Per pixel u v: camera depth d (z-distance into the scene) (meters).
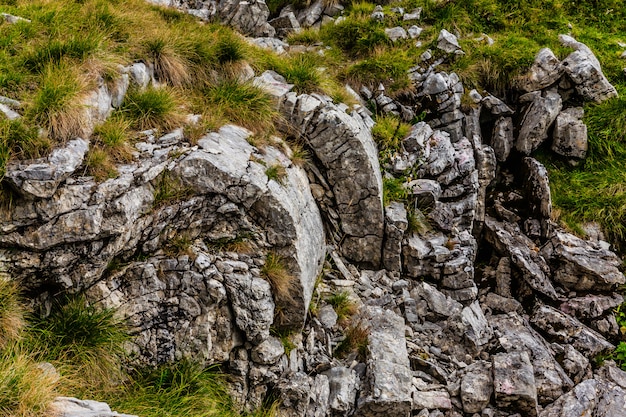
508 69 12.71
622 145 12.17
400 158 10.60
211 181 7.04
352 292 9.02
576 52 12.69
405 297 9.14
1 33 8.03
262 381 7.18
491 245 10.99
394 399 7.15
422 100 12.10
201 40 9.66
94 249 6.21
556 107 12.07
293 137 9.21
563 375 8.62
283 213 7.37
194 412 6.39
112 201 6.22
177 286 6.73
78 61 7.50
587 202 11.44
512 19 14.68
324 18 15.19
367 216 9.36
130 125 7.47
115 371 6.33
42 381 5.03
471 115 11.99
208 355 6.83
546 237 10.87
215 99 8.84
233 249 7.28
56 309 6.34
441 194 10.47
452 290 9.51
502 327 9.55
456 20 14.21
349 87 12.13
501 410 7.93
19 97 6.83
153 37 9.00
